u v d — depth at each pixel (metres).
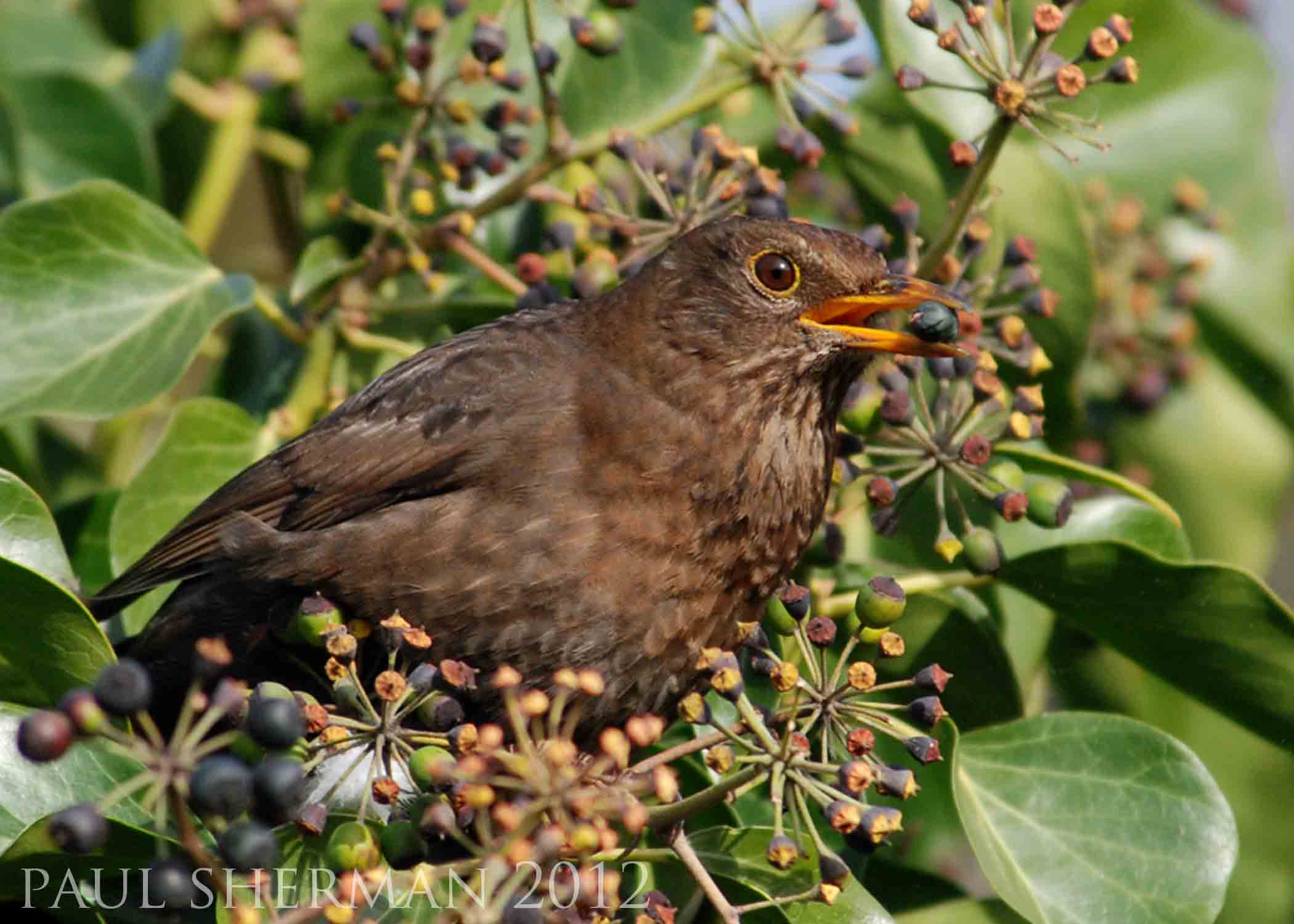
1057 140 11.91
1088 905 8.70
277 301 11.22
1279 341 12.49
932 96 10.77
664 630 9.01
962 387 9.01
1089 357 11.97
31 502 8.66
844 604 9.39
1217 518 12.37
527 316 9.83
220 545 9.20
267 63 12.98
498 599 8.88
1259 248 12.62
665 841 7.98
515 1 11.16
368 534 8.94
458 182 10.19
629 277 10.13
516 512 8.96
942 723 8.84
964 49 8.70
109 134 12.01
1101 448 12.41
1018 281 9.62
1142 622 9.35
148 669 9.47
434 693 7.82
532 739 8.74
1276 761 10.70
